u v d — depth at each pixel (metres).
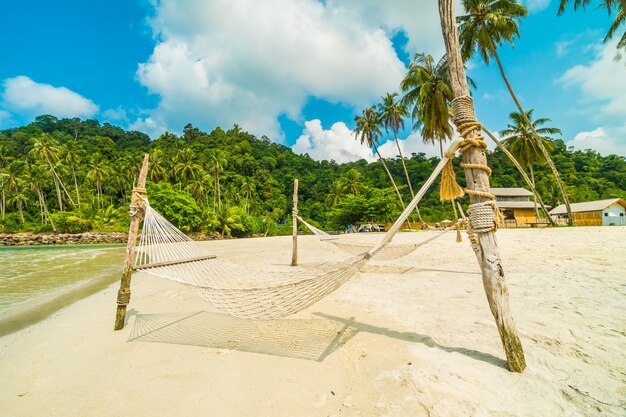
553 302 3.67
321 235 7.62
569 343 2.60
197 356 2.81
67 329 3.78
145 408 2.04
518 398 1.93
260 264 8.87
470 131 2.44
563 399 1.90
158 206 31.23
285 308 2.72
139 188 3.77
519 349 2.25
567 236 10.77
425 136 21.30
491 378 2.17
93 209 37.78
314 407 1.97
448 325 3.23
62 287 7.09
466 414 1.81
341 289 5.18
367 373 2.36
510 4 15.52
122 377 2.47
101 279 8.16
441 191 2.91
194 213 33.44
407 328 3.22
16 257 15.95
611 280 4.46
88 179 42.06
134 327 3.70
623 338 2.63
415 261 7.78
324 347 2.89
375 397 2.04
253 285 4.95
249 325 3.59
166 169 48.69
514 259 6.87
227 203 46.97
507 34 15.97
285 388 2.21
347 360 2.60
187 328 3.59
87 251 20.69
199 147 72.06
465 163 2.46
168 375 2.46
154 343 3.17
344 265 2.68
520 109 18.25
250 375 2.41
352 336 3.11
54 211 39.31
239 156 68.94
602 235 10.25
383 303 4.21
